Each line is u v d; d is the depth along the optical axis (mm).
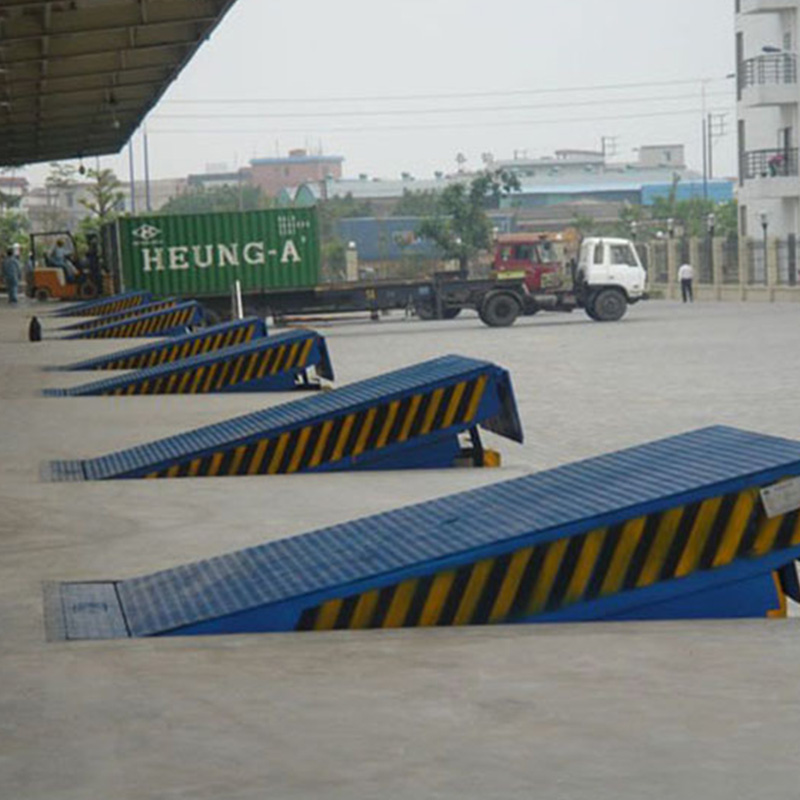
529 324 48406
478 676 4676
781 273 64688
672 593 5922
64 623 5773
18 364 21859
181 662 4945
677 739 3922
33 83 34438
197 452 10539
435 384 10852
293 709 4312
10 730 4160
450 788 3564
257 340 17734
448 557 5777
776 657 4867
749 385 22344
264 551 6656
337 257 103312
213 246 49344
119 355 20906
